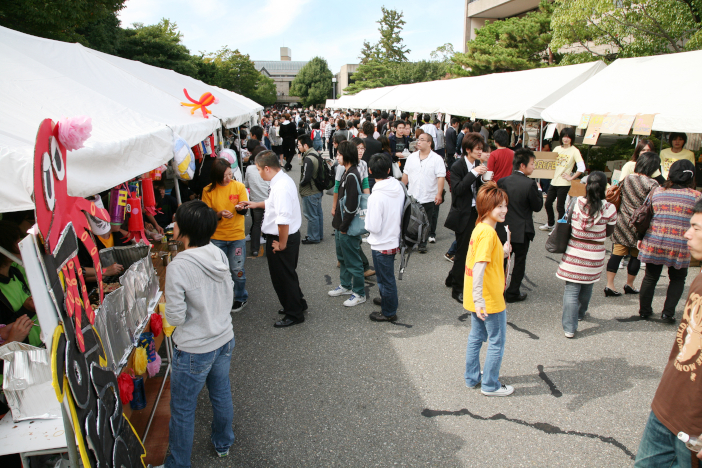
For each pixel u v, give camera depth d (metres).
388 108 22.14
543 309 4.99
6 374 2.05
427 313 4.95
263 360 4.04
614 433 3.06
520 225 4.78
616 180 7.85
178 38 26.75
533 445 2.96
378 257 4.48
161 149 3.57
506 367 3.88
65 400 1.66
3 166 1.94
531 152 4.68
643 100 7.43
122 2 10.94
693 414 1.79
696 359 1.78
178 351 2.51
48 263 1.66
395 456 2.88
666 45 11.61
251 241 6.99
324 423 3.20
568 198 7.86
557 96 10.17
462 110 13.45
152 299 3.23
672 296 4.51
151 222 5.28
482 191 3.17
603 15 12.13
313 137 17.44
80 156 2.35
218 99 8.66
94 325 2.16
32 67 3.46
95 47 16.12
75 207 2.16
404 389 3.59
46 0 9.11
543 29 21.70
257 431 3.13
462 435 3.06
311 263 6.68
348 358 4.05
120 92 4.68
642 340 4.28
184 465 2.62
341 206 4.85
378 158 4.24
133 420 3.16
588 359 3.97
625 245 5.02
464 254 5.09
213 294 2.55
